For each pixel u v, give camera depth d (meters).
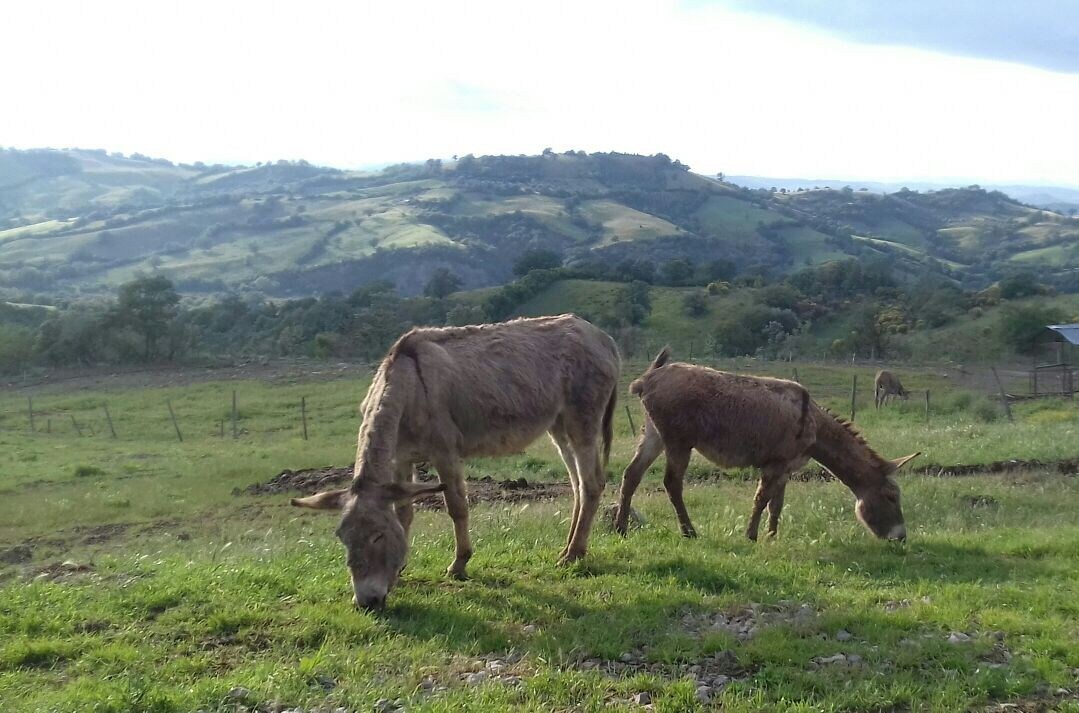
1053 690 5.11
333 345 58.22
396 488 6.83
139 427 33.25
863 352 52.03
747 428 9.30
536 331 8.70
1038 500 11.38
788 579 7.49
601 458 9.29
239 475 19.33
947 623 6.17
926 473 13.97
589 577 7.68
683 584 7.35
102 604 6.94
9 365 55.72
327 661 5.68
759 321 59.75
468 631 6.31
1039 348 47.41
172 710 5.11
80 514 15.66
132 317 57.81
